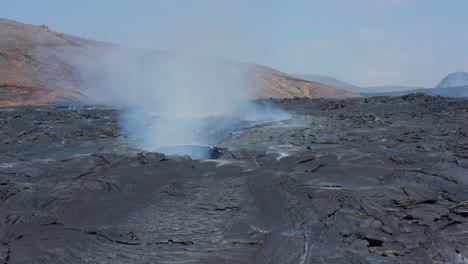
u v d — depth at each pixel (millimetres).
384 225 3908
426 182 5586
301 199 4734
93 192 5223
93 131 11516
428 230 3811
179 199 4871
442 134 9766
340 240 3529
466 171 6039
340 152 7773
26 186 5398
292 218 4070
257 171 6340
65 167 6680
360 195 4922
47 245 3498
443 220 4156
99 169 6574
